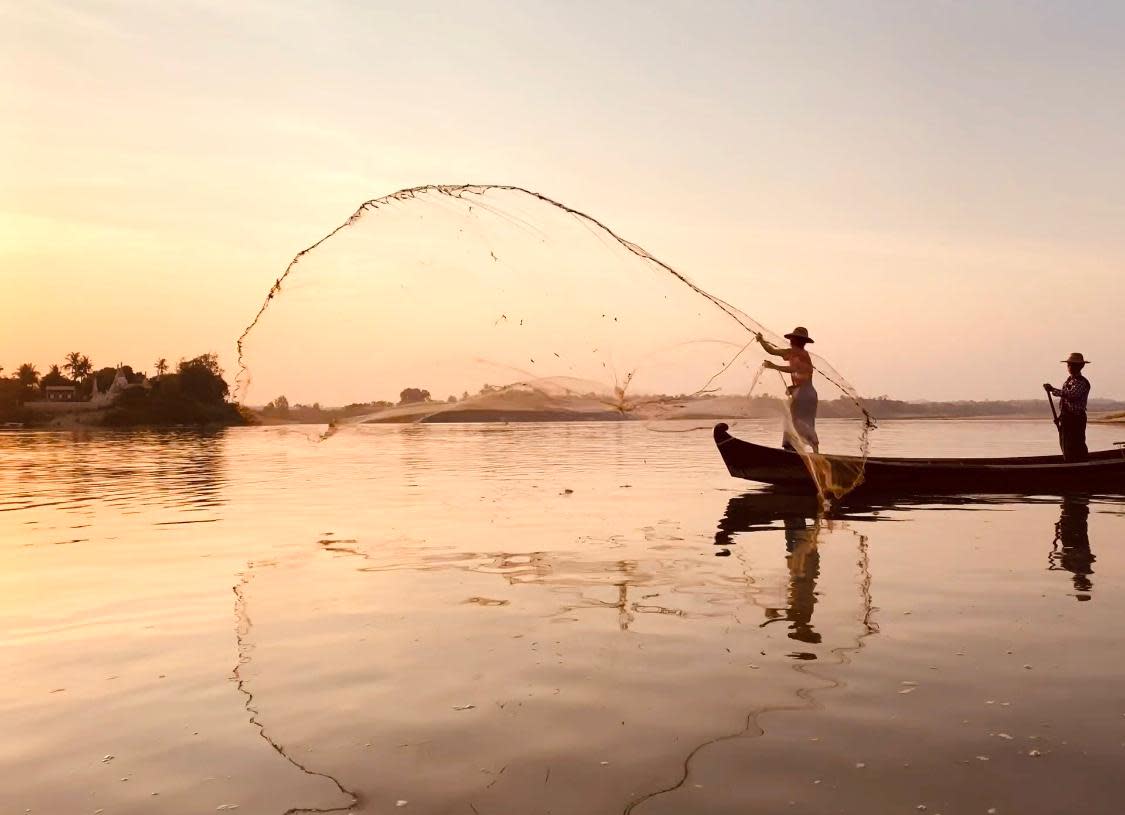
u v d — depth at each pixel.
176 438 51.47
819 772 3.41
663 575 7.20
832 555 8.05
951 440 33.03
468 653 5.06
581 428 74.69
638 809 3.13
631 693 4.34
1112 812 3.05
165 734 3.92
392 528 10.17
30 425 105.50
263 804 3.23
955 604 6.11
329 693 4.42
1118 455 13.92
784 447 13.02
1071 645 5.05
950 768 3.42
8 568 7.93
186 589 6.96
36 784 3.44
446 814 3.12
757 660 4.86
